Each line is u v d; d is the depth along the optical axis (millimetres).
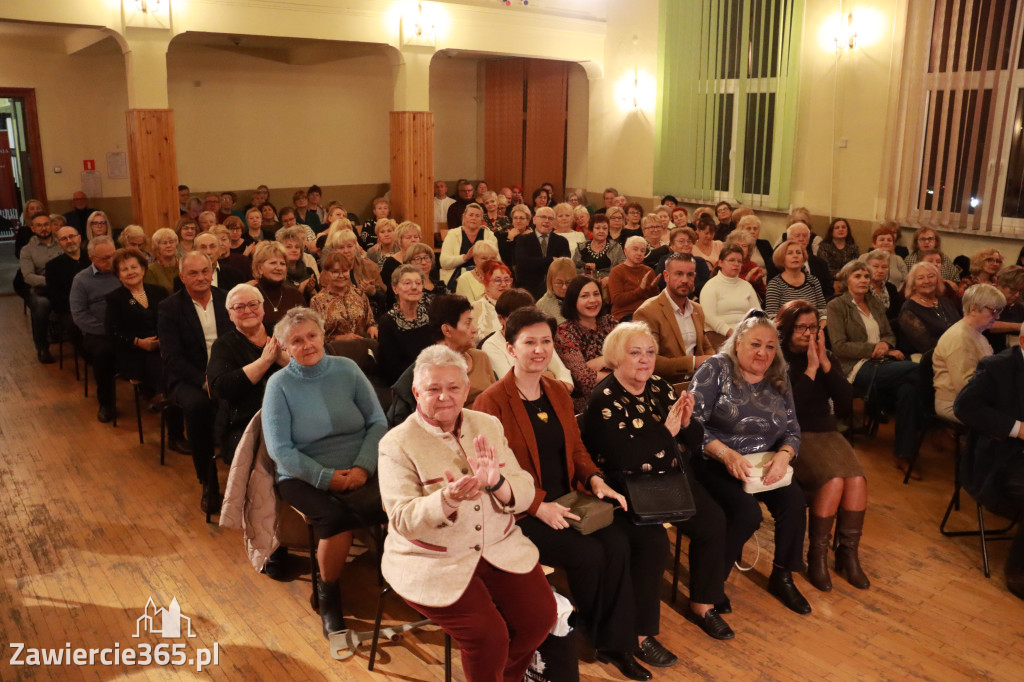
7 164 12266
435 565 2381
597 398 3049
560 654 2627
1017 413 3381
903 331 4910
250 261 6066
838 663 2896
